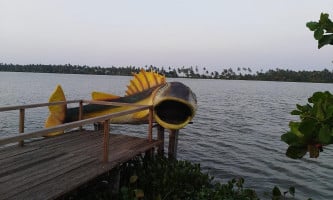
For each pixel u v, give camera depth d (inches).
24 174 223.0
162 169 310.2
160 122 335.3
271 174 483.2
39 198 186.4
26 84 3336.6
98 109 389.7
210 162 544.1
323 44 67.8
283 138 63.9
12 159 255.6
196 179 311.0
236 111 1373.0
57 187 202.8
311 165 529.7
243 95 2709.2
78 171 234.5
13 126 828.6
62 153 278.7
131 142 333.7
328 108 59.0
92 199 250.4
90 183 246.2
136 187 275.9
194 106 326.3
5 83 3412.9
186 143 687.1
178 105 338.6
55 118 380.2
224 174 481.1
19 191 194.2
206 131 845.8
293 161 552.7
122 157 275.0
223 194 283.3
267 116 1216.2
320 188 429.7
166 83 346.3
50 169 235.9
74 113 392.2
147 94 359.6
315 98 64.2
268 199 389.1
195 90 3388.3
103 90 2800.2
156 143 336.2
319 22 67.4
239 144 691.4
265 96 2669.8
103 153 263.4
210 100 1984.5
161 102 330.0
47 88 2679.6
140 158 333.4
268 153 612.7
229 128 904.9
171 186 283.4
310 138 61.6
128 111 289.4
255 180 456.1
